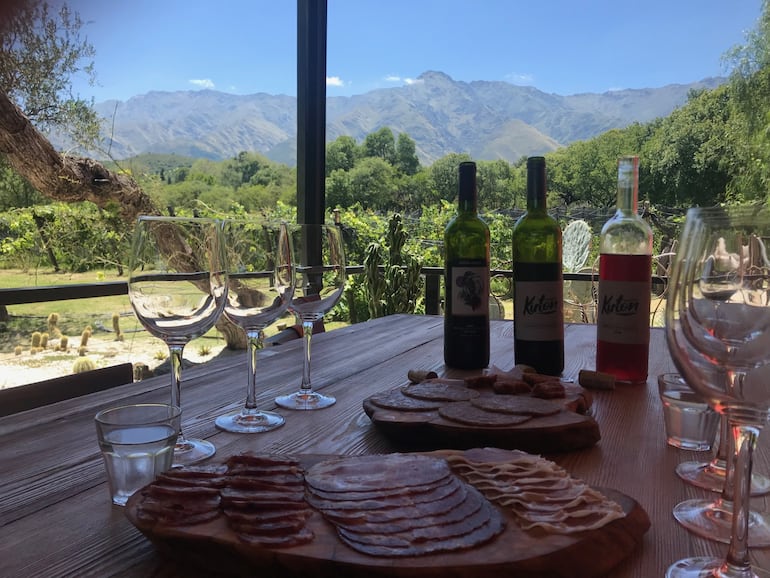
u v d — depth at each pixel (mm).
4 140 4258
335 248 973
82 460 676
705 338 391
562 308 1066
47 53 4359
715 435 701
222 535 409
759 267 390
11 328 4887
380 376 1103
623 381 1031
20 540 478
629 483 599
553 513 438
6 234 4797
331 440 747
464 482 500
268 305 826
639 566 426
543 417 718
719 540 466
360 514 428
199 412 869
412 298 3281
